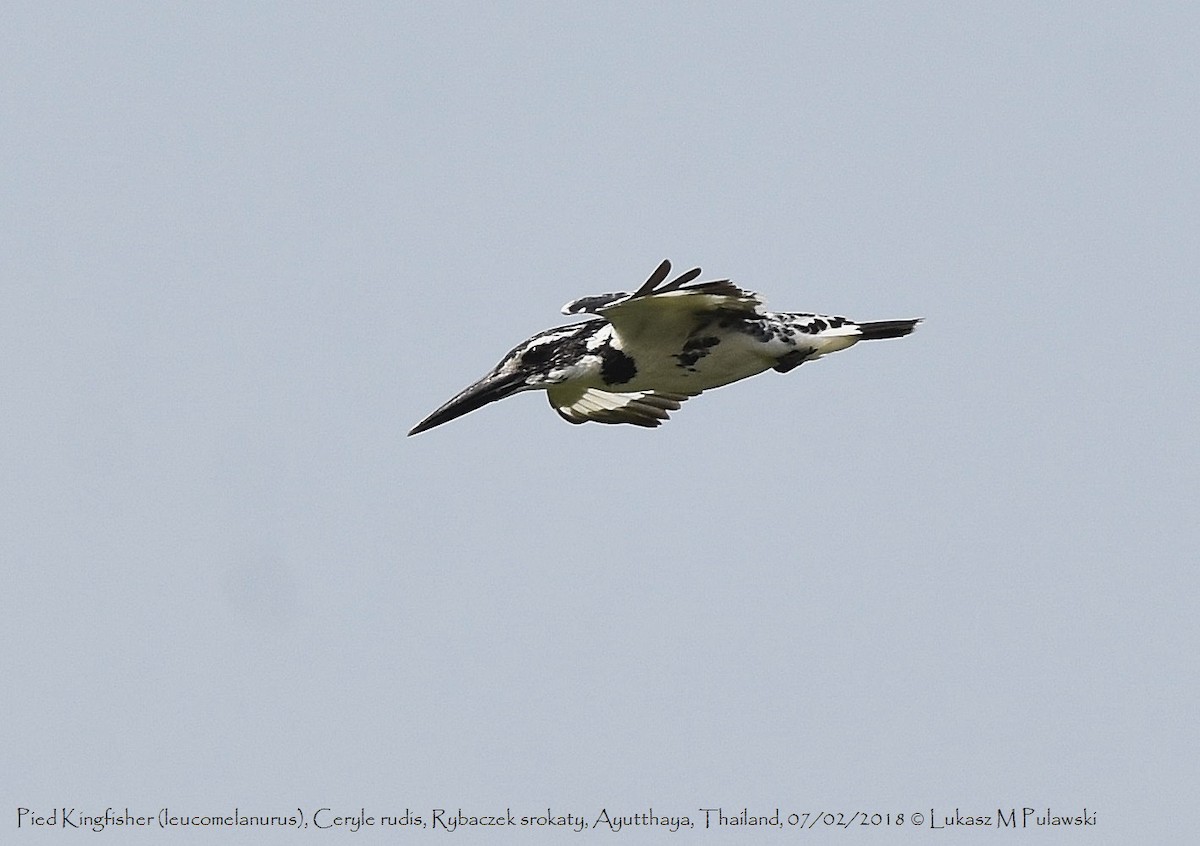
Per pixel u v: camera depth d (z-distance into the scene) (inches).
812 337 602.5
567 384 611.5
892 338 609.3
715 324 592.1
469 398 613.3
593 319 618.2
